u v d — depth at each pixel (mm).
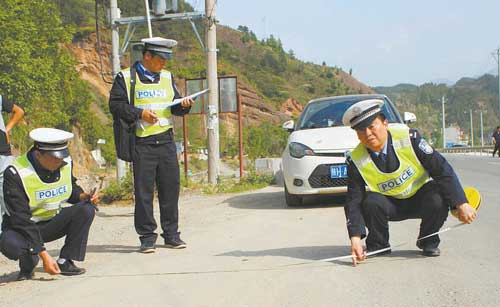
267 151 32719
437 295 4047
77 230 5188
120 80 6191
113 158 46750
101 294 4508
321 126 9492
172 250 6176
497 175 14438
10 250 5043
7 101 7102
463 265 4812
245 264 5219
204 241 6559
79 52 64000
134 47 8773
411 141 4883
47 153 4984
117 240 7215
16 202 4961
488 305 3803
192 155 34625
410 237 6188
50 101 30094
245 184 13805
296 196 9031
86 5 72312
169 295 4375
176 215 6301
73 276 5199
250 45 119000
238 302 4117
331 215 8016
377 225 5098
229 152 40094
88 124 46031
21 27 25750
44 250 4992
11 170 4988
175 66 52250
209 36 14211
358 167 4953
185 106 6293
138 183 6125
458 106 180000
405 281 4410
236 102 15359
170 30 69875
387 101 9781
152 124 6141
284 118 86375
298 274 4750
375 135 4812
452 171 4867
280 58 117438
